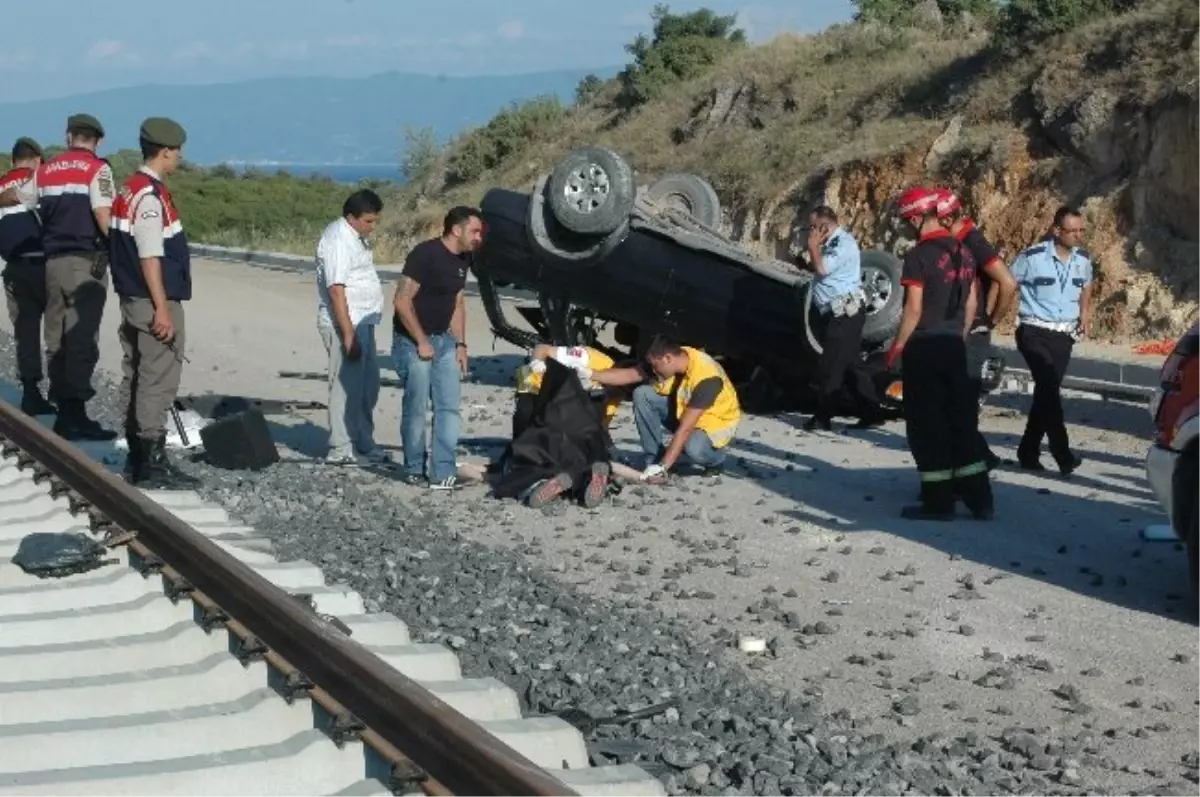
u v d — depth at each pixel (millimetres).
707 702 6082
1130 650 7262
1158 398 8523
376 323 11914
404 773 4543
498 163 44219
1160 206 21500
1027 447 12133
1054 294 11766
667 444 11648
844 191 27016
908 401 10164
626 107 41250
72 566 7234
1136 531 9906
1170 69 22219
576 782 4820
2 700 5449
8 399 14898
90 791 4672
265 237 43750
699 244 15172
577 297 15836
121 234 9992
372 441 12094
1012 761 5648
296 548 8656
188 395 15023
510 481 10523
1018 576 8680
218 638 6145
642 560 8930
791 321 14883
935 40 33375
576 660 6570
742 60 36938
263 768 4855
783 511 10414
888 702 6410
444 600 7555
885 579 8547
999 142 24391
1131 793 5348
